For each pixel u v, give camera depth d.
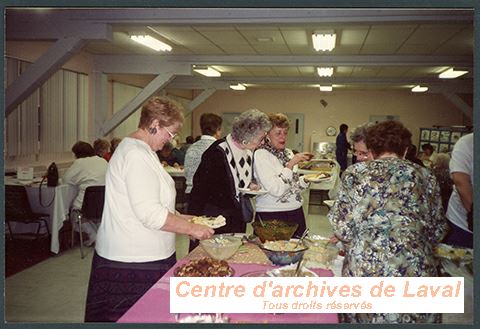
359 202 1.54
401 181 1.52
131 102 6.97
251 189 2.33
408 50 6.36
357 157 2.32
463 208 2.46
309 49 6.33
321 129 12.38
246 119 2.25
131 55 6.94
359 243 1.53
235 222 2.34
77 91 6.50
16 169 5.17
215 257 1.78
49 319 2.89
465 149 2.35
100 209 4.29
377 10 3.95
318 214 6.67
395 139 1.58
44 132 5.67
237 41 5.80
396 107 11.99
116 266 1.71
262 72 8.98
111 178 1.71
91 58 6.89
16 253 4.39
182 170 6.58
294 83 9.73
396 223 1.50
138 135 1.77
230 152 2.31
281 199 2.41
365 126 2.29
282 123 2.42
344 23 4.07
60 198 4.39
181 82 10.01
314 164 7.10
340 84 9.62
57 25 4.48
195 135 12.91
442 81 9.29
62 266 4.05
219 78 9.88
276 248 1.74
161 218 1.64
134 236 1.70
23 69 5.21
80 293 3.38
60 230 4.48
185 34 5.41
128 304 1.72
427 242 1.54
